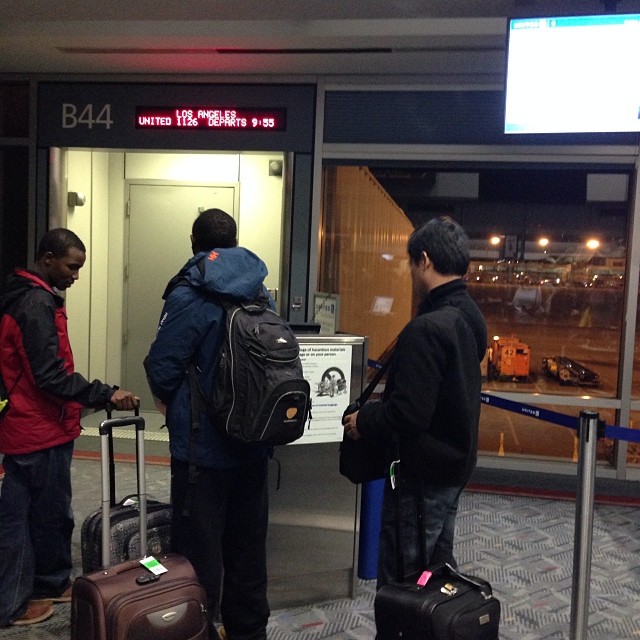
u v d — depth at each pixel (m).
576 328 5.21
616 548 3.88
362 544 3.36
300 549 3.11
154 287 6.88
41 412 2.80
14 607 2.80
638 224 4.95
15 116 5.62
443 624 2.02
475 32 4.34
